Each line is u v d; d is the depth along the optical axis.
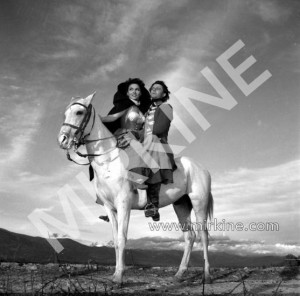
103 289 3.52
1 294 3.12
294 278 4.41
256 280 4.32
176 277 4.15
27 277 3.93
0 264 4.57
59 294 3.15
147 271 4.71
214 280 4.29
